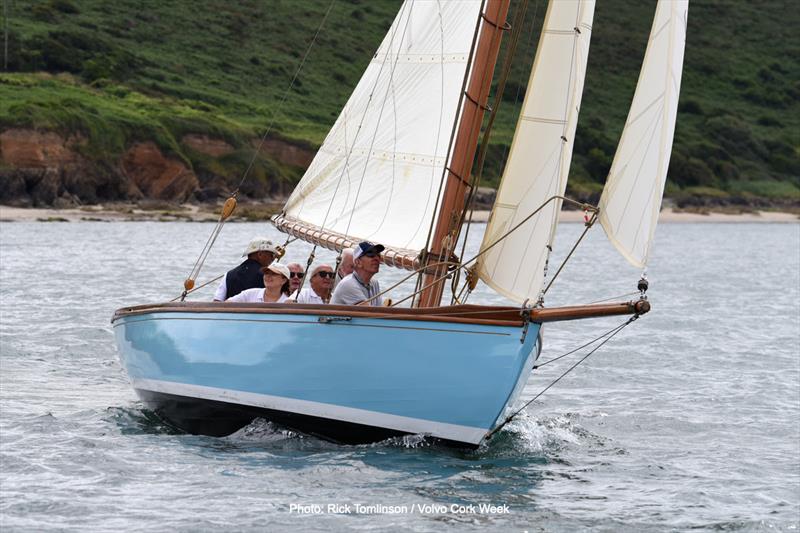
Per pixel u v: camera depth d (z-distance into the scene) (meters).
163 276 103.94
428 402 32.09
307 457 32.81
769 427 41.66
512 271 32.00
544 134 31.75
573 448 36.94
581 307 30.75
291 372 32.88
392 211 37.09
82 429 36.75
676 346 64.44
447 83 36.50
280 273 35.09
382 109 38.16
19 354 52.84
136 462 32.38
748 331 73.75
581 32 31.42
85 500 28.64
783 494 31.97
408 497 29.41
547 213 31.38
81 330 61.78
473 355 31.59
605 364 56.62
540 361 57.22
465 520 27.86
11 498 28.72
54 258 125.50
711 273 141.12
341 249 38.09
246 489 29.78
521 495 30.41
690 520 29.02
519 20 34.88
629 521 28.70
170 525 26.81
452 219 35.09
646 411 44.09
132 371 38.56
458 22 36.50
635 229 28.91
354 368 32.22
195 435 36.09
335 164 39.31
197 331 34.69
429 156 36.50
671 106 28.61
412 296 34.81
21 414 38.84
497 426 35.22
